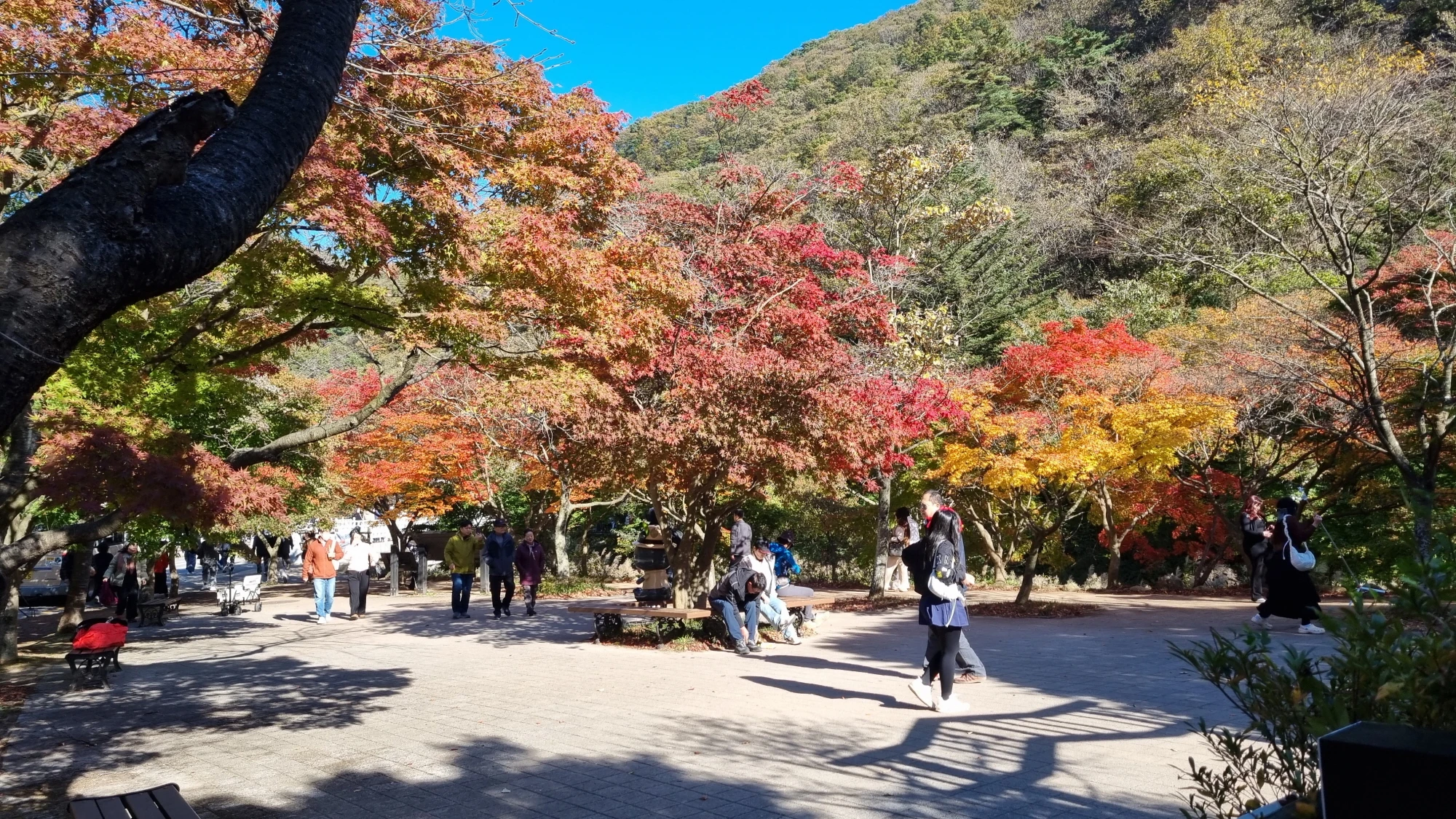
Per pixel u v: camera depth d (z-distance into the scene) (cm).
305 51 436
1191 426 1725
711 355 1362
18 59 875
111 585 1941
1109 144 4388
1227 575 2408
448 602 2352
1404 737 213
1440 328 1805
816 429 1307
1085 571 2867
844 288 2348
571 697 984
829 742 752
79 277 315
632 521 3347
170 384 1184
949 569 843
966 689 960
